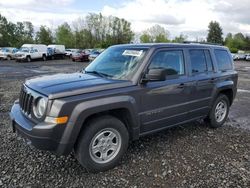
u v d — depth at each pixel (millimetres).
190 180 3537
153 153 4336
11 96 8766
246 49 97938
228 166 3947
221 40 105438
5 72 18484
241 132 5539
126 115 3883
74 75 4234
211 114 5500
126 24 76562
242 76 19188
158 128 4379
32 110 3484
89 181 3479
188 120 4949
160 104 4266
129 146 4586
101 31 74250
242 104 8445
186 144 4754
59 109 3227
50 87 3482
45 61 35375
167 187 3365
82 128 3531
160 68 4191
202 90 5059
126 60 4293
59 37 73438
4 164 3836
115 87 3719
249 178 3619
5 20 78500
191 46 5012
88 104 3385
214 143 4844
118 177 3592
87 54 37594
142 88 3963
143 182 3475
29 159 4012
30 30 87000
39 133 3238
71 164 3902
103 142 3701
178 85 4508
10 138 4812
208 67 5344
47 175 3590
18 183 3369
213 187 3383
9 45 79312
